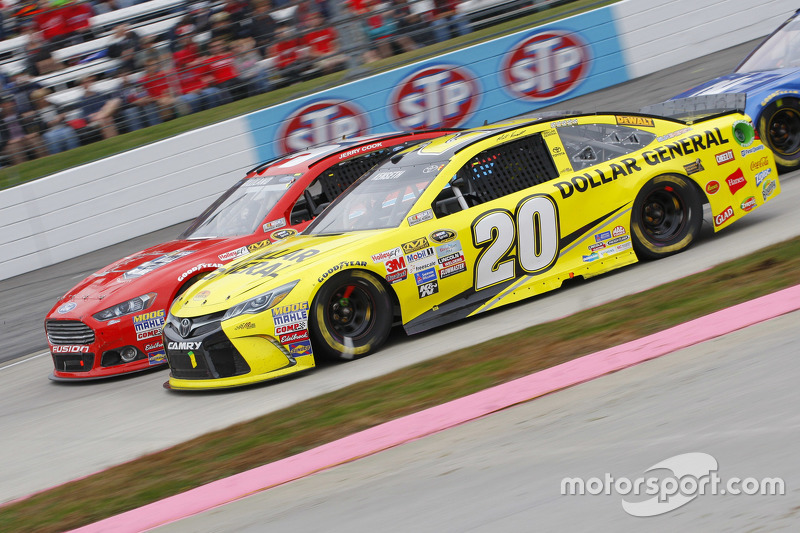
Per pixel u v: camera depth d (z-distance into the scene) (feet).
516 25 114.01
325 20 109.09
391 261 46.98
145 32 106.63
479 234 48.88
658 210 53.47
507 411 32.71
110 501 31.24
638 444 26.91
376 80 105.81
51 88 102.99
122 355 54.65
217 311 45.44
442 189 49.24
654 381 32.30
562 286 52.75
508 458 28.04
